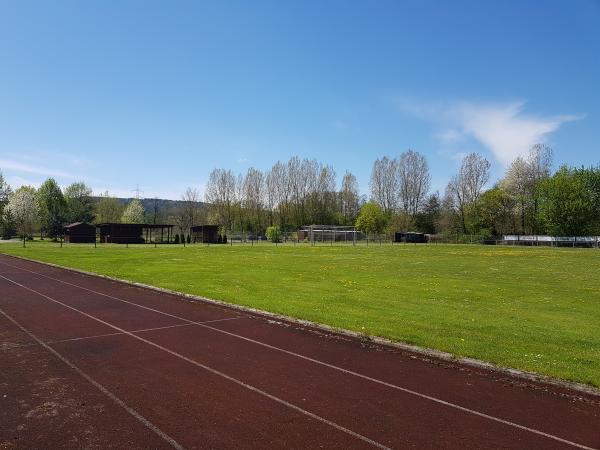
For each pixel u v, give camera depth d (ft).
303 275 78.89
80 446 17.93
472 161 311.88
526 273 89.86
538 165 293.84
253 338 35.32
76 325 39.22
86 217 333.83
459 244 266.98
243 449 17.87
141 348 32.22
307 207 368.89
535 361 29.66
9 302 50.11
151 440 18.52
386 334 36.04
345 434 19.34
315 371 27.71
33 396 23.15
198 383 25.31
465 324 40.34
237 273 80.28
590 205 244.22
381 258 130.31
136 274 75.77
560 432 19.90
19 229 286.25
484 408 22.40
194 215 362.94
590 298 57.77
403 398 23.54
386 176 352.90
